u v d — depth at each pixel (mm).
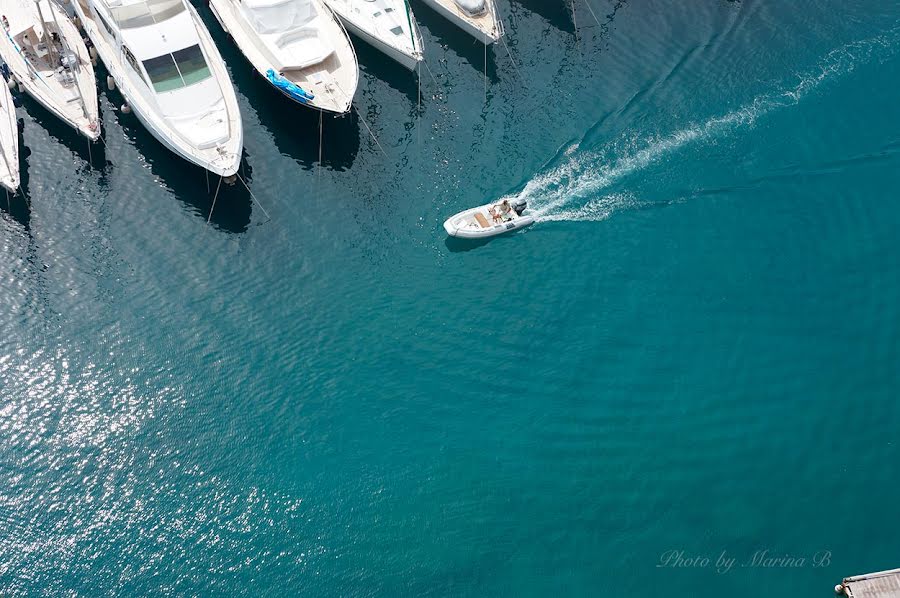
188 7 52500
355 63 53188
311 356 46031
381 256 49281
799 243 50031
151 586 39406
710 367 46188
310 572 40188
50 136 51625
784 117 54688
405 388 45281
